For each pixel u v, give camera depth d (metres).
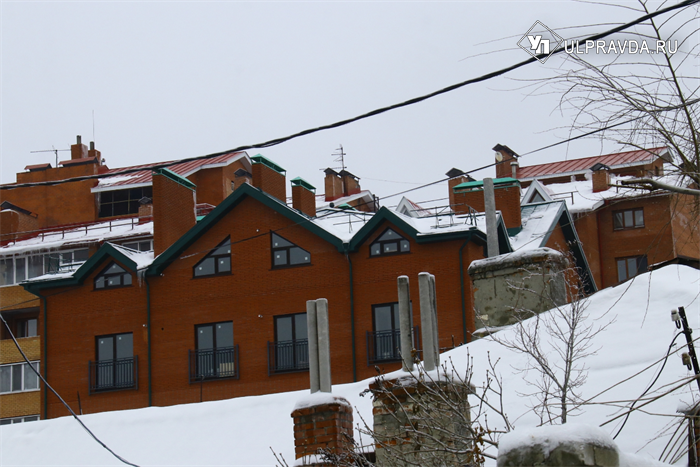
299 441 11.50
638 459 6.77
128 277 37.16
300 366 34.50
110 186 61.41
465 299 32.69
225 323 35.72
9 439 15.68
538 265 14.41
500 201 39.50
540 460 6.16
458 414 9.25
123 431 14.95
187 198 39.69
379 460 10.39
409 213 53.00
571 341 10.56
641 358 11.70
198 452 13.65
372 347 33.62
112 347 36.69
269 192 38.09
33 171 64.44
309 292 34.94
